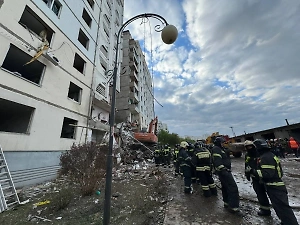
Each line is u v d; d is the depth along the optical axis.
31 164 7.73
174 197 4.82
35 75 11.09
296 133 19.33
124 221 3.37
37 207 4.26
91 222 3.34
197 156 4.98
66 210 3.99
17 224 3.41
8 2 7.54
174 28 2.98
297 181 6.08
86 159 6.77
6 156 6.66
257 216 3.45
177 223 3.19
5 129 9.25
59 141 9.81
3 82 7.00
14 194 4.72
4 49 7.20
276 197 2.79
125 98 28.81
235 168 9.67
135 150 15.69
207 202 4.32
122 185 6.39
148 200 4.61
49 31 10.55
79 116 12.34
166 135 40.72
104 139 13.04
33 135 8.07
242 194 4.88
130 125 20.38
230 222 3.19
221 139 4.14
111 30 20.94
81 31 14.06
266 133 22.88
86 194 5.07
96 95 14.98
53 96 9.79
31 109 8.53
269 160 2.94
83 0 14.70
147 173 8.95
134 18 3.38
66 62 11.38
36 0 9.34
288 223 2.64
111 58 19.91
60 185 6.88
